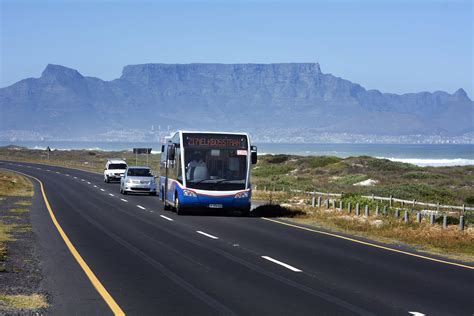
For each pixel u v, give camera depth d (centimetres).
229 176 3450
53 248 2112
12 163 13038
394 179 8362
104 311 1217
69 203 4275
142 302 1299
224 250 2116
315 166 11294
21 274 1605
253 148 3503
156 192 5538
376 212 3534
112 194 5341
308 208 4119
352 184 7969
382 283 1549
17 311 1198
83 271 1669
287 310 1235
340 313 1216
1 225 2794
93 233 2583
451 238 2578
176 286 1474
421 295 1407
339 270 1738
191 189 3403
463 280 1619
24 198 4675
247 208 3497
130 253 2016
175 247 2175
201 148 3459
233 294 1386
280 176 9362
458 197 5878
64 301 1302
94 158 16688
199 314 1198
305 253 2080
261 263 1838
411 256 2081
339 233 2800
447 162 18612
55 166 12144
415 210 4141
